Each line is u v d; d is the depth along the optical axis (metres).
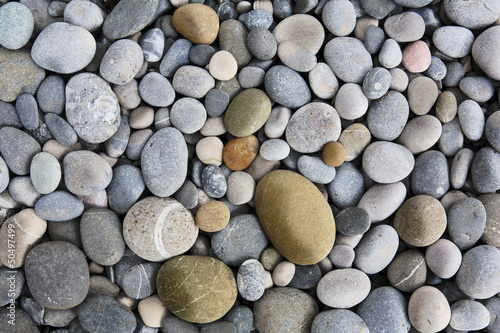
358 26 0.77
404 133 0.76
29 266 0.72
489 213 0.75
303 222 0.74
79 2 0.74
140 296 0.74
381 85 0.75
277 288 0.75
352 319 0.74
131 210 0.74
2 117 0.73
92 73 0.74
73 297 0.72
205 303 0.73
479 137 0.76
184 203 0.75
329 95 0.76
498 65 0.75
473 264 0.74
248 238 0.75
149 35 0.75
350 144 0.76
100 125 0.73
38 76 0.73
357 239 0.75
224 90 0.76
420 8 0.77
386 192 0.75
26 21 0.72
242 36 0.76
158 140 0.74
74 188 0.73
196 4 0.75
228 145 0.75
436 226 0.74
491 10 0.76
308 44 0.76
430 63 0.76
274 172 0.75
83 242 0.73
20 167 0.73
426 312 0.73
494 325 0.75
